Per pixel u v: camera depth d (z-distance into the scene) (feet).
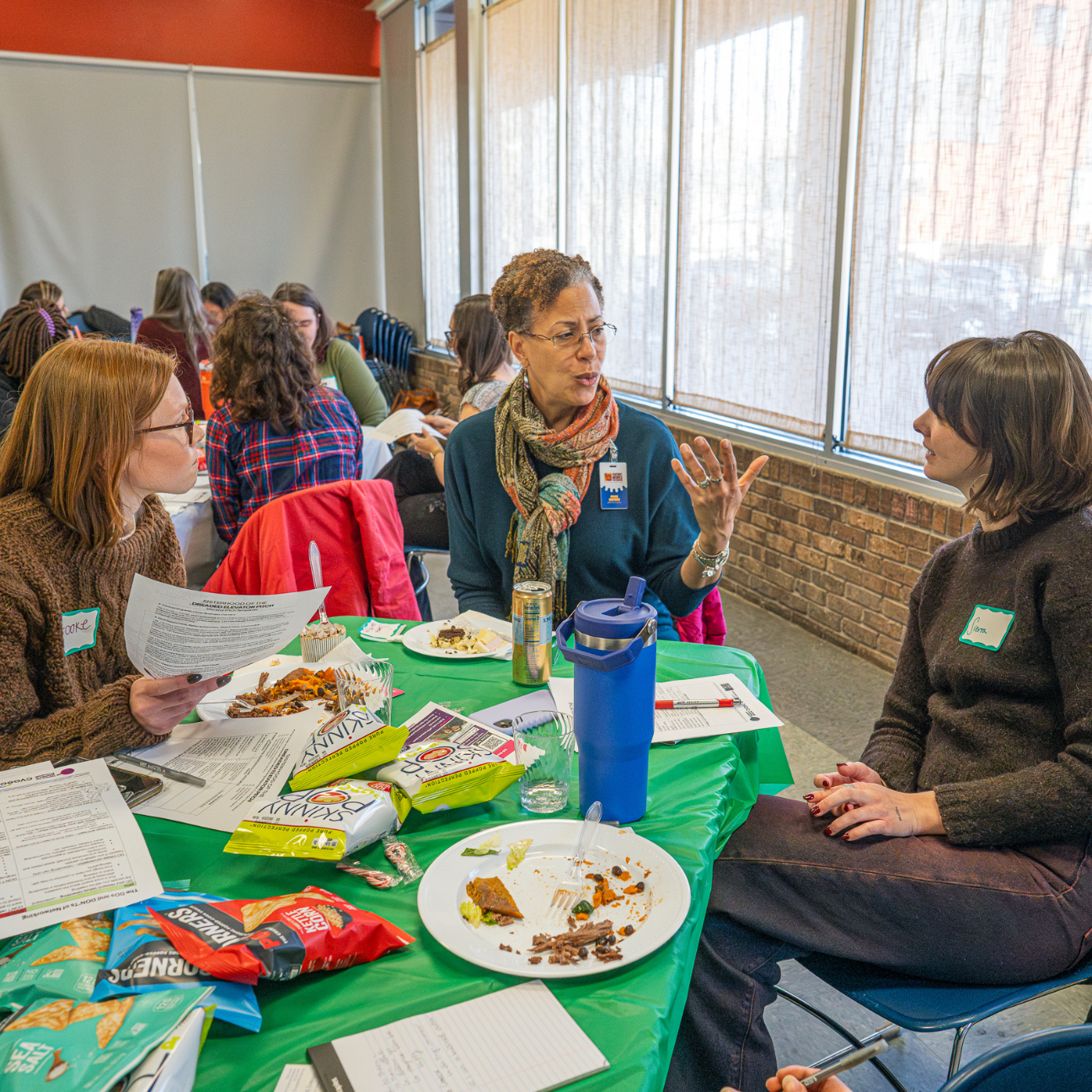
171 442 4.28
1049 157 8.23
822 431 11.52
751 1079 3.86
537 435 5.93
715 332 13.35
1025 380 4.07
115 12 23.59
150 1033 2.20
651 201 14.38
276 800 3.37
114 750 3.78
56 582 4.09
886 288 10.22
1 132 23.16
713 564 5.39
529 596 4.64
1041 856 4.00
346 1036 2.43
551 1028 2.45
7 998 2.35
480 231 20.90
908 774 4.72
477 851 3.22
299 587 7.15
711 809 3.58
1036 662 4.13
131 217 24.76
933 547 9.87
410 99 23.81
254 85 25.07
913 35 9.39
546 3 16.79
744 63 11.96
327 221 26.68
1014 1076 2.37
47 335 9.91
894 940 3.91
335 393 9.30
